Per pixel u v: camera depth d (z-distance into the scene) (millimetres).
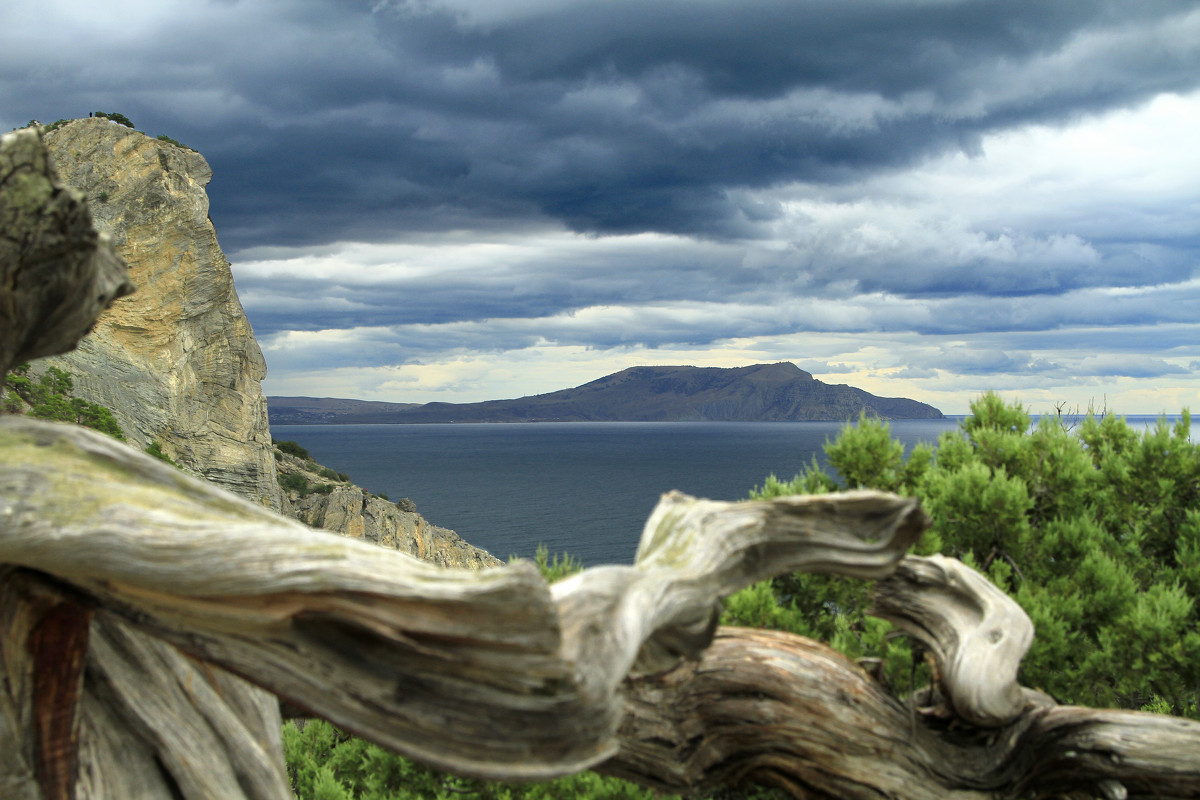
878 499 3826
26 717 2666
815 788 5004
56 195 2715
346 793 8320
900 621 5395
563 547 127500
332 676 2727
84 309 3086
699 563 3551
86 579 2613
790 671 4891
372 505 110688
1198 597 7504
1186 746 4621
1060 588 7691
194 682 3359
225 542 2566
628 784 7000
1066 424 10539
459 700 2693
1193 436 8875
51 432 2764
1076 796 4984
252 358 111812
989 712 4766
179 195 101750
